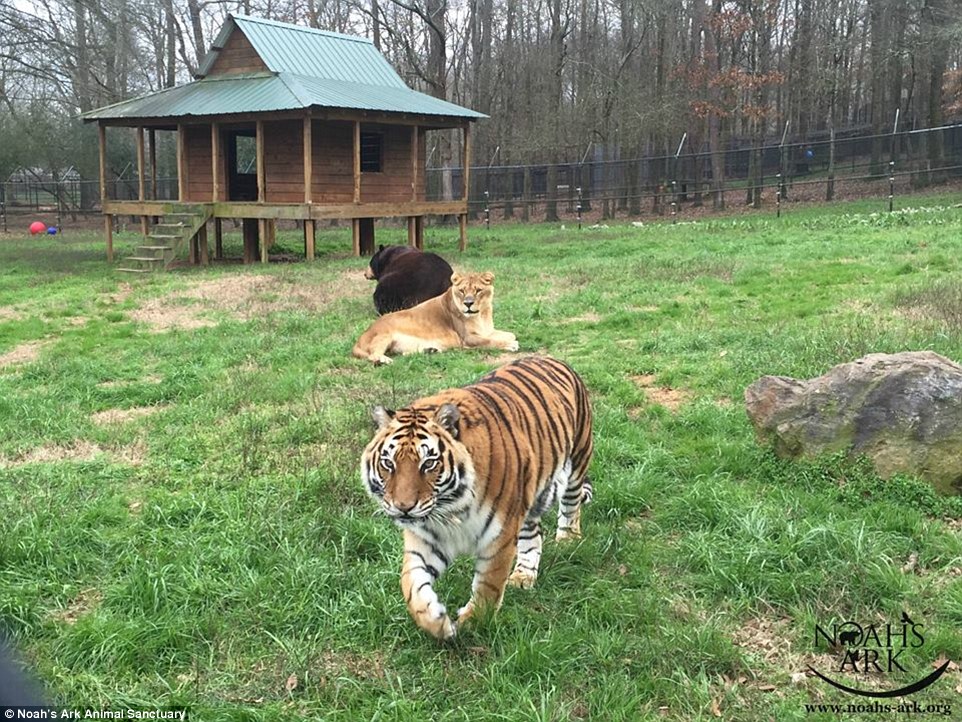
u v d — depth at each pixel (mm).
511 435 4352
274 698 4055
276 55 23219
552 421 4742
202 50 41094
